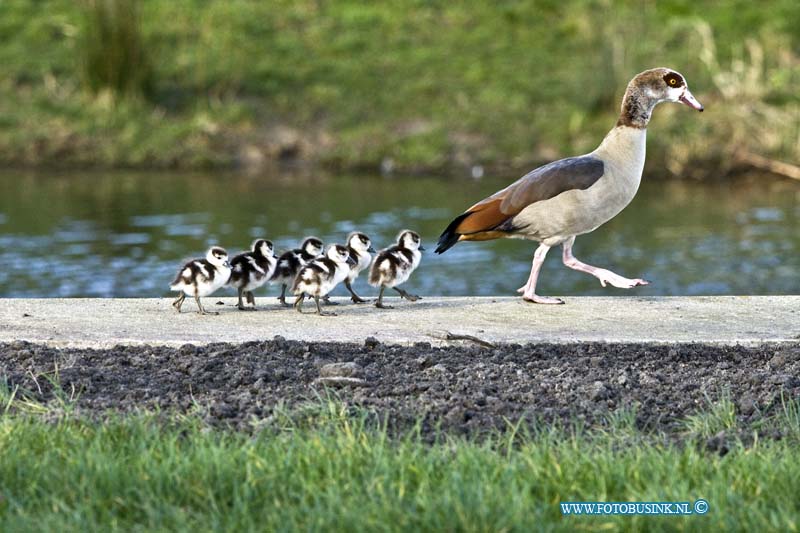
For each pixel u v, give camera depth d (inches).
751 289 855.7
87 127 1432.1
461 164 1391.5
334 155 1406.3
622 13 1647.4
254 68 1576.0
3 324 490.0
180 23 1663.4
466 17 1717.5
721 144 1380.4
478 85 1555.1
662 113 1443.2
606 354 454.6
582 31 1649.9
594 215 552.1
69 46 1610.5
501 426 368.5
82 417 358.6
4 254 941.2
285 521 287.1
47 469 313.4
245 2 1740.9
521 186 553.3
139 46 1502.2
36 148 1401.3
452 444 340.5
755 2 1723.7
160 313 525.7
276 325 499.5
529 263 960.9
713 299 565.6
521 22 1702.8
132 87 1494.8
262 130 1460.4
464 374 422.9
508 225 554.3
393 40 1660.9
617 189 553.6
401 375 421.7
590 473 315.9
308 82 1557.6
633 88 561.0
